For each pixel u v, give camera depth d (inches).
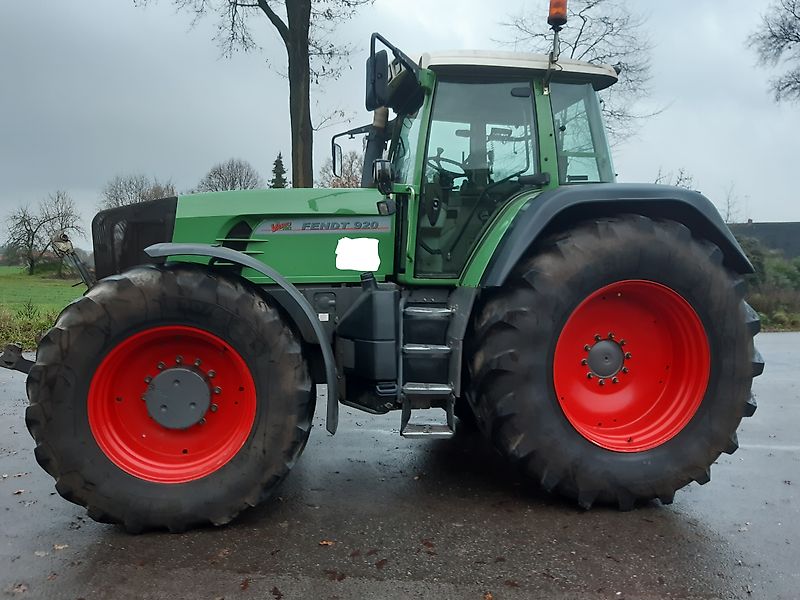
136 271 111.8
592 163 147.6
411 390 121.2
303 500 125.2
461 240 143.2
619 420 127.0
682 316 124.1
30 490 130.3
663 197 124.2
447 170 141.7
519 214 126.9
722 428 123.4
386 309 124.3
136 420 115.3
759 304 591.2
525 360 116.2
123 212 138.8
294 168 445.7
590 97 147.8
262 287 130.0
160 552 102.2
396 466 147.3
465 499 126.1
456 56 138.2
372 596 88.3
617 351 127.3
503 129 143.1
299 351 113.7
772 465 152.7
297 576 94.1
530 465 118.2
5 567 96.9
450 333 127.8
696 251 122.0
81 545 104.8
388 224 139.5
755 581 94.0
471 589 90.6
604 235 119.3
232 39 472.7
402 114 157.8
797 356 352.5
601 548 104.3
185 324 111.3
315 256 136.6
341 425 188.1
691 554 102.6
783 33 714.8
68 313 108.7
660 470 120.4
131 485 108.5
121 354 111.3
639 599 88.6
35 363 108.0
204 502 109.3
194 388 114.3
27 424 107.1
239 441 113.3
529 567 97.3
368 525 112.8
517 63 140.2
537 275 117.2
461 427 179.9
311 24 469.7
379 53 126.6
